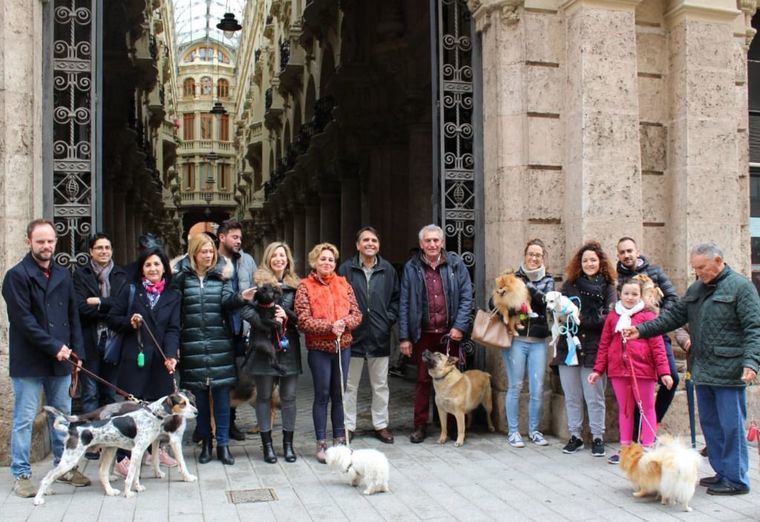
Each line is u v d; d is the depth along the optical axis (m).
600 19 7.07
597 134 7.04
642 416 5.68
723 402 5.17
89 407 5.86
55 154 6.69
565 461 6.12
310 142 21.72
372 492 5.23
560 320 6.34
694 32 7.30
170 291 5.83
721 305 5.11
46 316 5.11
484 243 7.59
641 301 5.85
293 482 5.52
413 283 6.93
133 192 22.95
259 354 6.06
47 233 5.12
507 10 7.26
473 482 5.52
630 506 4.95
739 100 8.62
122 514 4.74
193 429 7.56
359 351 6.77
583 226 6.98
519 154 7.27
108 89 16.05
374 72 15.51
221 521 4.62
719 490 5.18
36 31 6.32
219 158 60.25
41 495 4.91
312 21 18.73
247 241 52.44
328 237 22.00
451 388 6.67
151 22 21.03
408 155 16.33
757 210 9.49
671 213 7.43
